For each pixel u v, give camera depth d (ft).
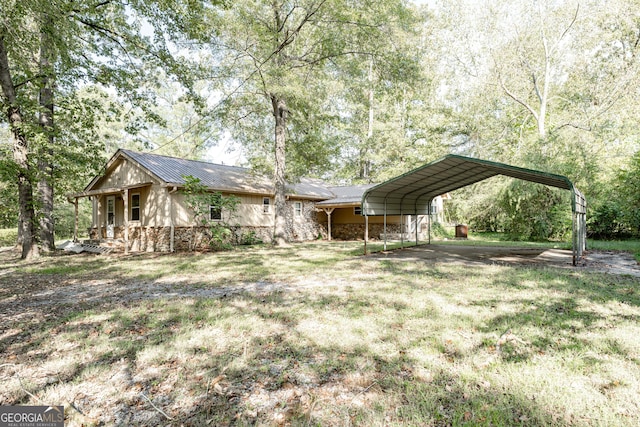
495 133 71.00
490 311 14.42
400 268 26.94
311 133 52.01
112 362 10.23
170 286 21.57
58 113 40.19
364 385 8.64
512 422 6.99
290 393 8.34
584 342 10.85
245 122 49.88
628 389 8.04
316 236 70.23
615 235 51.01
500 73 63.10
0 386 8.91
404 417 7.23
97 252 44.93
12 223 74.90
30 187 37.55
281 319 13.87
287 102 46.57
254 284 21.67
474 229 78.07
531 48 61.93
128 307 16.29
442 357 10.07
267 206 60.13
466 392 8.10
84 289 21.07
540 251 38.73
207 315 14.58
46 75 34.65
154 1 32.81
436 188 43.04
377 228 67.46
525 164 52.03
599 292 17.43
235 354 10.55
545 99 62.23
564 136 52.95
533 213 53.88
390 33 42.22
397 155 80.48
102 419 7.43
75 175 43.80
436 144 80.43
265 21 43.32
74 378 9.26
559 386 8.23
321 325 13.01
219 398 8.18
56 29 29.48
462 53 67.77
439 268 26.40
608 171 49.14
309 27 47.24
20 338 12.39
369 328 12.53
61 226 82.99
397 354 10.31
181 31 36.19
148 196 47.85
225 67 44.39
